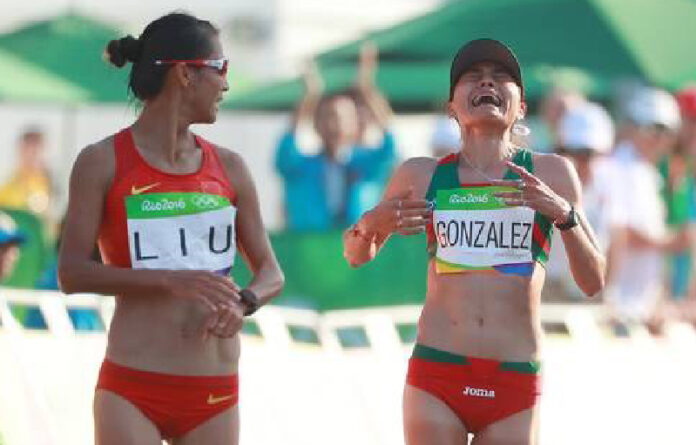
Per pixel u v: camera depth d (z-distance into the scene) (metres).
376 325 21.67
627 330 23.92
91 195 13.91
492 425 14.91
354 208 28.06
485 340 14.84
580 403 21.81
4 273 22.17
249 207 14.50
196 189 14.10
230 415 14.20
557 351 22.36
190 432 14.09
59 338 20.12
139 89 14.12
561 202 14.56
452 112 15.59
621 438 21.75
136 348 13.84
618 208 25.67
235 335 14.17
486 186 15.04
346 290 25.20
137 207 13.94
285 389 20.75
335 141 28.11
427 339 15.03
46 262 25.77
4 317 20.00
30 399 19.56
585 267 14.89
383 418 20.98
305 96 30.34
